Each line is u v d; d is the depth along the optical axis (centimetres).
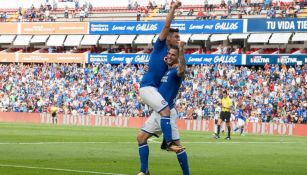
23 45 15138
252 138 6906
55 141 4941
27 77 13000
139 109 11000
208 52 12619
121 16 14462
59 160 3131
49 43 14625
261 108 9919
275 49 12312
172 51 2220
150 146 4616
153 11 14175
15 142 4650
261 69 11562
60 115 11394
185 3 14150
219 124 6494
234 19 12581
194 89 10856
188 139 6106
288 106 9794
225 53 12269
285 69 10738
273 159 3678
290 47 12219
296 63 11350
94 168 2734
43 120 11462
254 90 10419
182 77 2241
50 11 15375
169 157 3559
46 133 6475
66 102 11894
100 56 13525
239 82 10700
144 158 2242
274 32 12138
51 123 11119
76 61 13850
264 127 9250
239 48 12550
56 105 11988
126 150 4044
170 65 2241
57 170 2595
